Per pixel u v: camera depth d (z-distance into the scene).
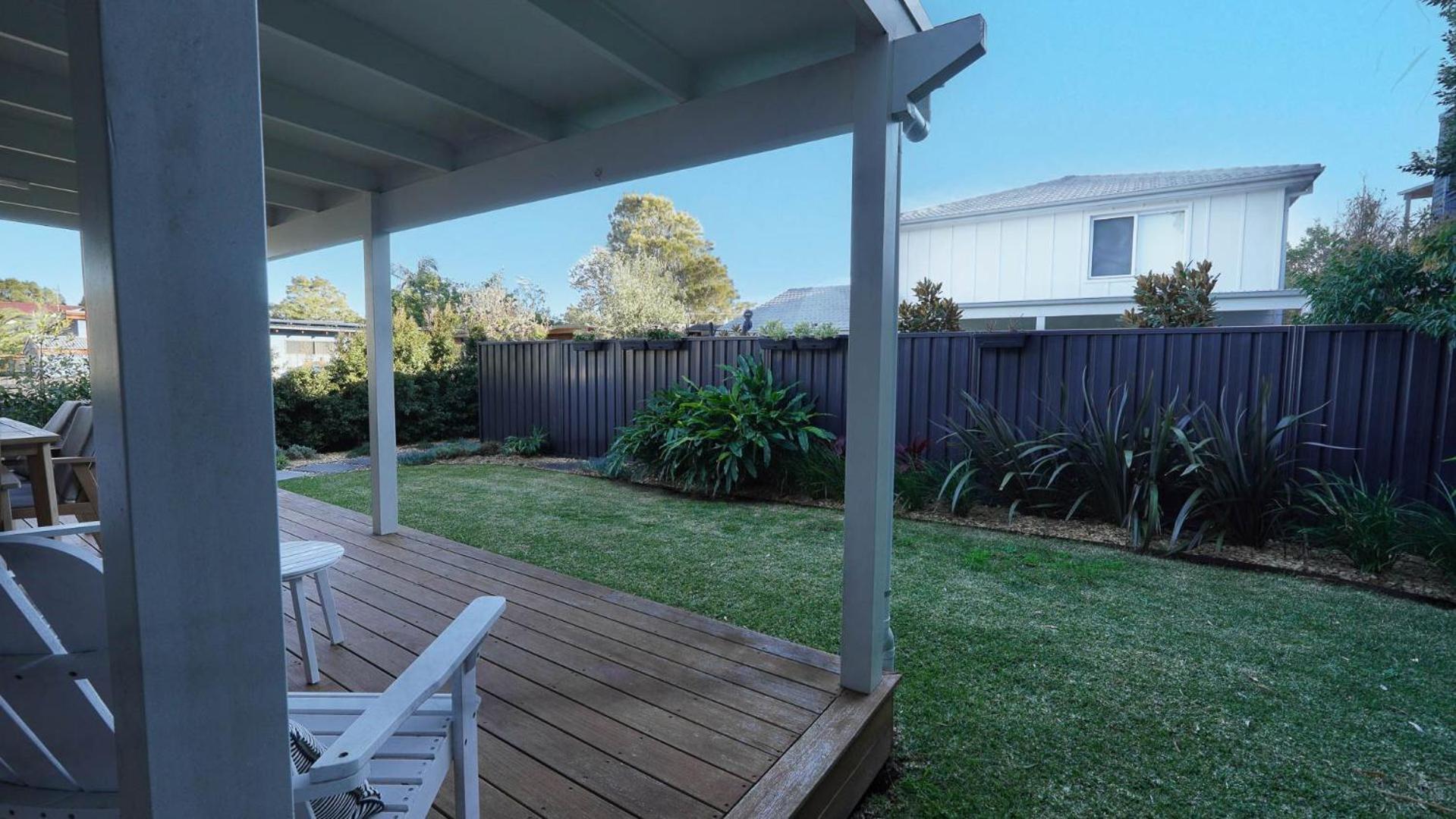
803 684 2.10
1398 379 3.82
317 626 2.62
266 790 0.70
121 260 0.57
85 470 3.25
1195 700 2.28
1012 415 5.08
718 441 5.67
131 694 0.63
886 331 1.95
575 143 2.74
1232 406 4.30
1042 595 3.25
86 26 0.56
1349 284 4.30
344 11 2.12
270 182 3.80
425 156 3.21
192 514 0.63
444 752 1.26
